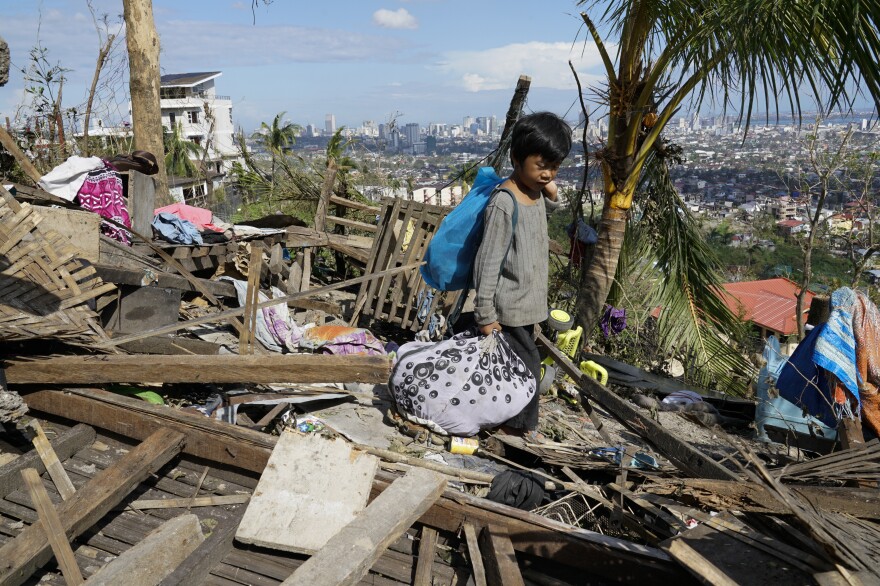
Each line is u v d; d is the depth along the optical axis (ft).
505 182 11.18
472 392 11.71
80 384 11.27
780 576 6.77
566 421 15.60
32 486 8.43
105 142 34.35
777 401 17.28
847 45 16.38
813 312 15.10
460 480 10.83
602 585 8.41
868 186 35.63
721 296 26.48
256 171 36.65
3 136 16.38
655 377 23.77
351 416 12.89
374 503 8.52
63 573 7.68
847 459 10.64
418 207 20.21
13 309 11.76
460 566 8.75
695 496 7.90
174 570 7.83
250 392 12.87
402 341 21.03
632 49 20.85
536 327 13.21
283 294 19.54
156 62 27.66
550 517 10.18
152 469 9.52
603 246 23.12
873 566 6.64
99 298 14.93
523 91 24.52
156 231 21.08
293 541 8.45
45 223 15.37
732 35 17.63
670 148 24.91
